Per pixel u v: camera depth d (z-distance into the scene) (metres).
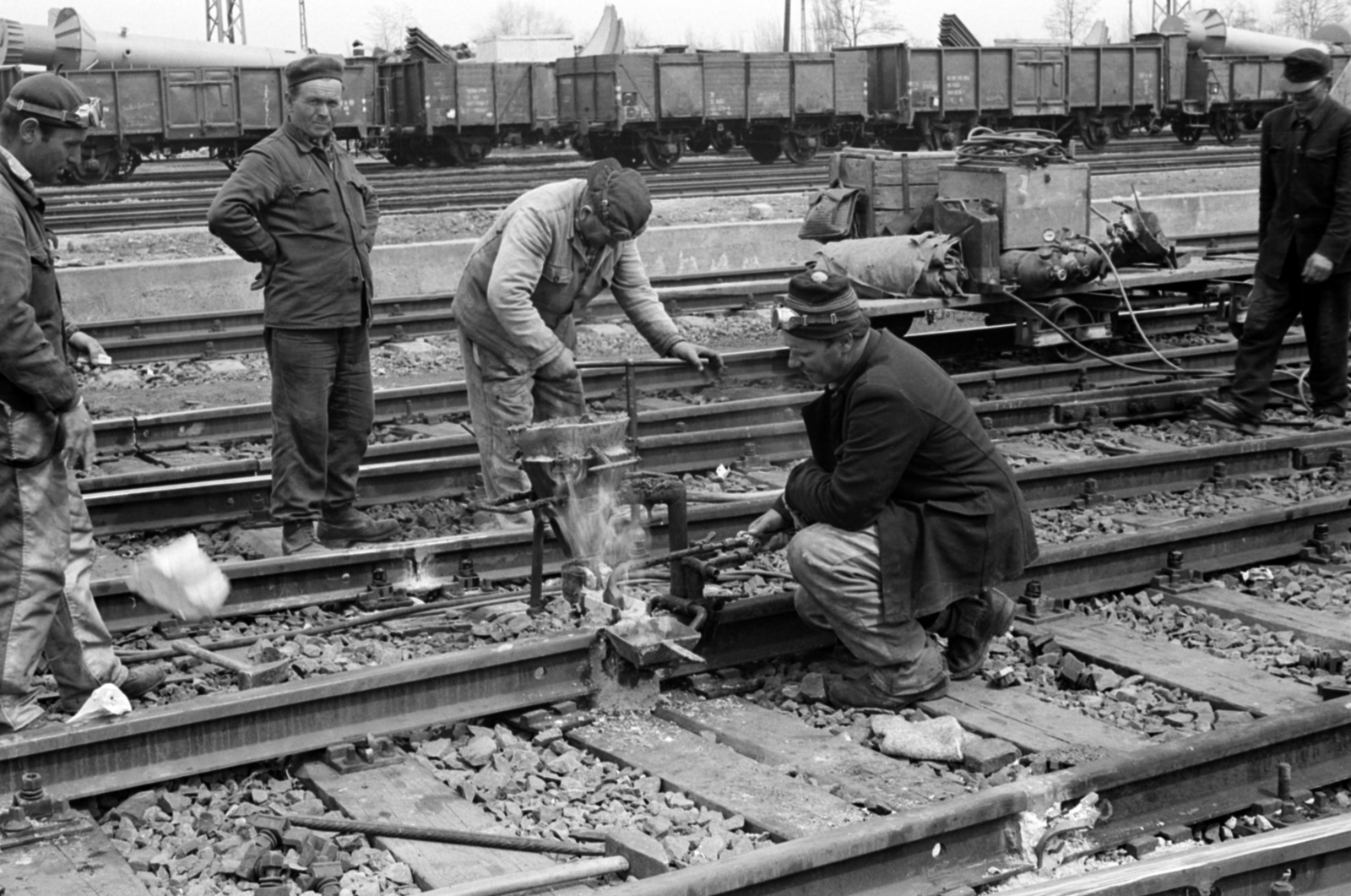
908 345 4.96
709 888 3.58
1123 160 26.59
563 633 5.09
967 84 29.39
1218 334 12.68
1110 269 10.72
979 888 3.92
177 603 4.96
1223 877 3.88
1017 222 10.49
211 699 4.46
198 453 8.65
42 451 4.41
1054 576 6.12
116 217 18.16
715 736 4.84
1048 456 8.71
